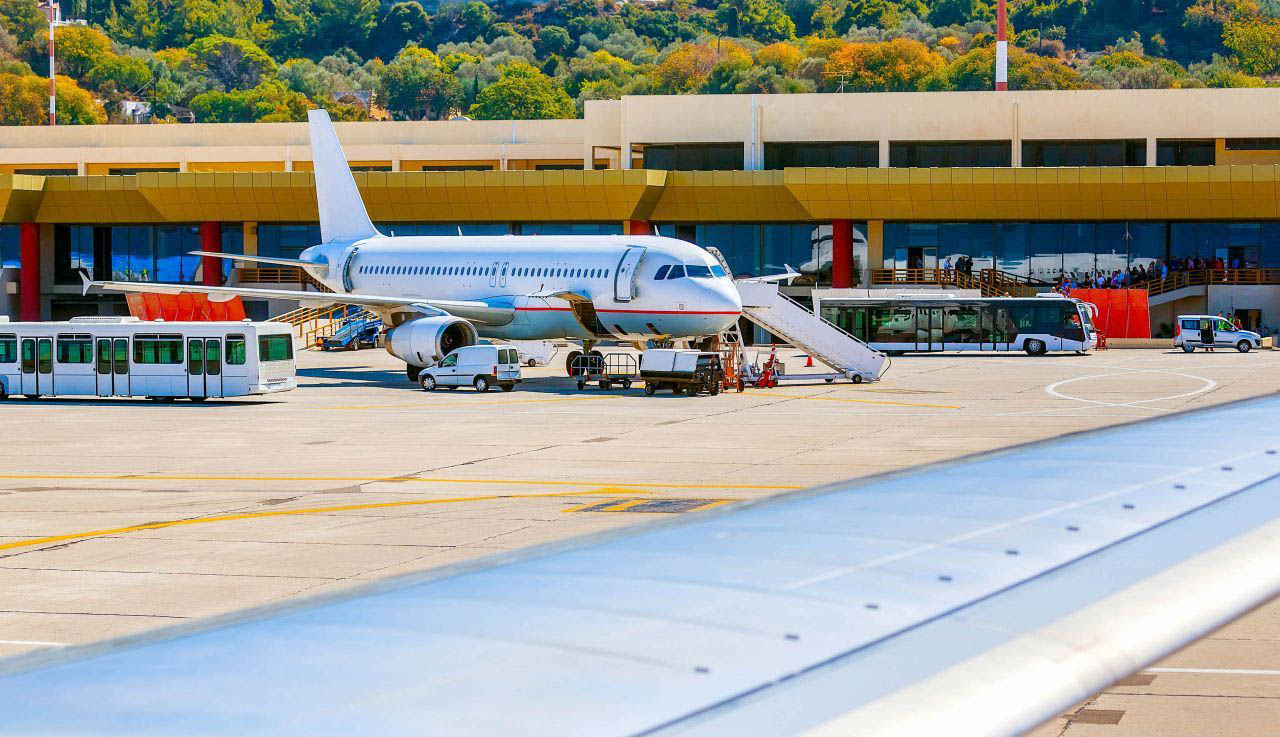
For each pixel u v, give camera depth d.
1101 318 85.62
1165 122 87.25
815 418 42.16
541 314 56.81
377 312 62.00
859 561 5.25
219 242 95.62
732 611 4.61
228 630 4.53
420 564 20.20
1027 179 84.62
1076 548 5.46
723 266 54.97
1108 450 7.77
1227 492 6.51
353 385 57.72
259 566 20.30
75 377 50.94
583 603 4.71
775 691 3.99
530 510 25.27
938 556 5.31
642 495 26.97
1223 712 12.77
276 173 91.00
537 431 39.25
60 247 99.50
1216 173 82.62
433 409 46.59
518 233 93.81
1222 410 9.54
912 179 85.69
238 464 32.72
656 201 91.25
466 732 3.65
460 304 57.84
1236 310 87.50
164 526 24.02
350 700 3.83
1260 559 5.37
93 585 19.16
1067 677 4.26
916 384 56.09
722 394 51.94
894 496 6.49
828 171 86.38
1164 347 84.81
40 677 4.04
